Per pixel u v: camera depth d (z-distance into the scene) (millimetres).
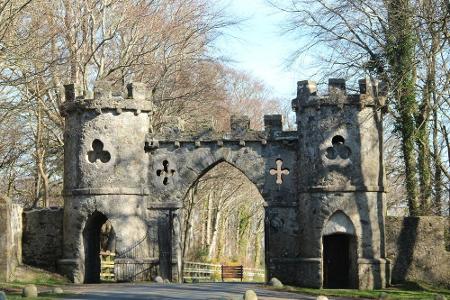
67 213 33906
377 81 33000
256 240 71125
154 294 25844
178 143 34125
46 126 43688
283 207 33312
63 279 33000
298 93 33250
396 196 42344
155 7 44625
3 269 30938
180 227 34000
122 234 33188
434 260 32094
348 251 33625
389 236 32500
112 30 43688
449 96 34969
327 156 32469
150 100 34688
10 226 31719
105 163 33500
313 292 29172
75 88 34281
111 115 33719
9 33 32062
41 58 34906
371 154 32469
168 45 44094
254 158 33812
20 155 47969
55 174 50312
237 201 66062
